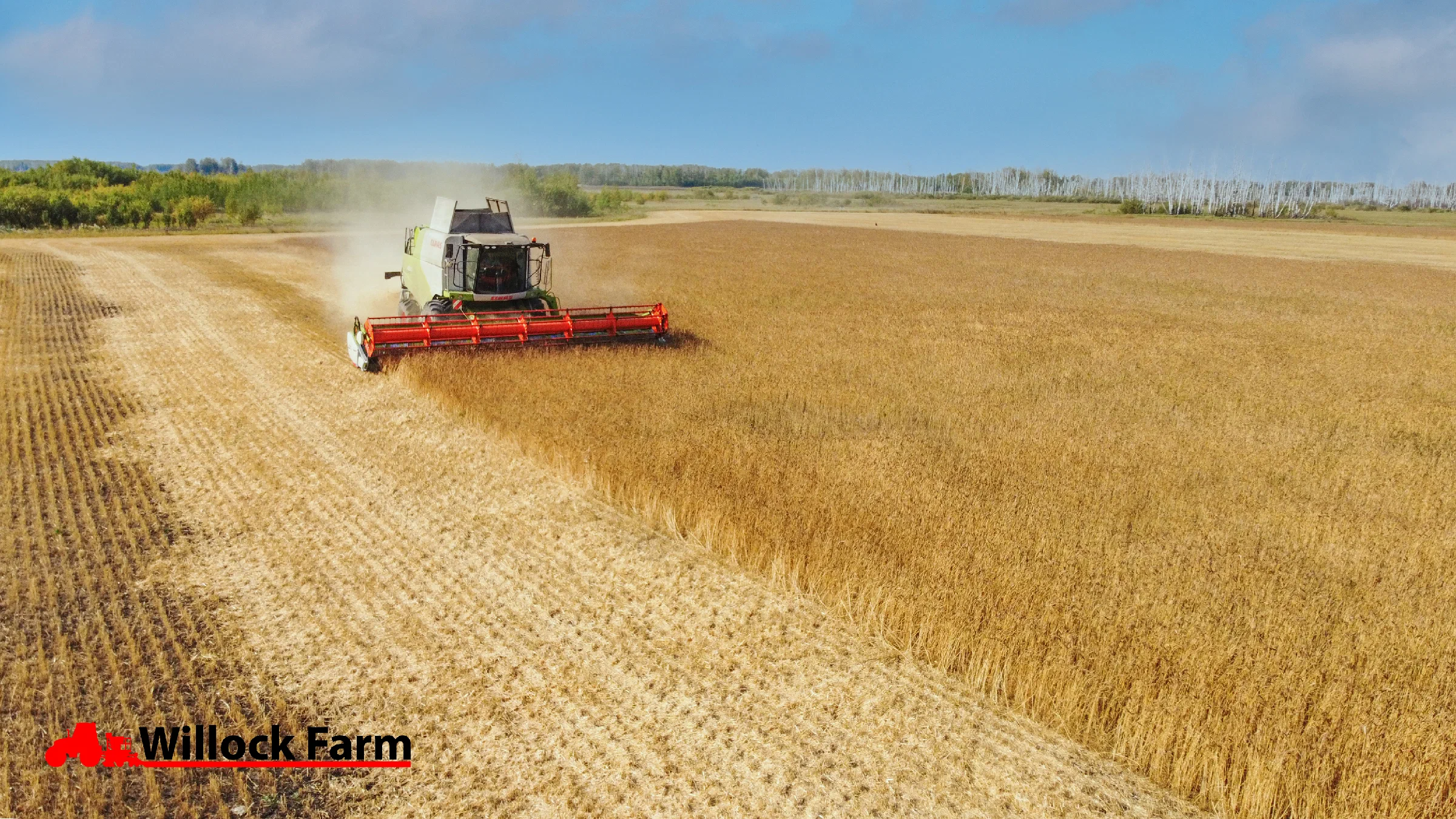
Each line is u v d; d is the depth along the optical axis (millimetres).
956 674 6719
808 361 17172
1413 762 5234
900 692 6461
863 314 24484
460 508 9727
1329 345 21141
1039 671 6328
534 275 18047
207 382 14875
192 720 5875
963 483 10141
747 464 10484
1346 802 5027
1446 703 5961
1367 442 12797
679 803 5227
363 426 12547
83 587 7652
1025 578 7590
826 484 9938
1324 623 6945
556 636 7121
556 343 16703
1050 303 28531
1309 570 8102
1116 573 7742
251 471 10719
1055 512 9289
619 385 14211
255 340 18438
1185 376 17016
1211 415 13984
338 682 6387
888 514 8961
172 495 9898
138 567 8086
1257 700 5859
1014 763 5711
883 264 42375
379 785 5344
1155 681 6109
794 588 7918
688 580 8164
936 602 7129
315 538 8859
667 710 6160
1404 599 7473
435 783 5379
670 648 6984
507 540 8945
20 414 12891
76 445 11508
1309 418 14023
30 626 6969
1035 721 6164
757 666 6766
